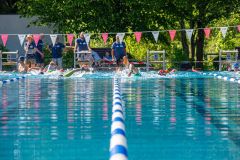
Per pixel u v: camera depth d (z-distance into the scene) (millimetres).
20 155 5379
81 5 28094
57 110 9359
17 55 25844
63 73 21875
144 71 25594
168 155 5324
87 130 7008
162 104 10305
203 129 7059
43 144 5984
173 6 29016
